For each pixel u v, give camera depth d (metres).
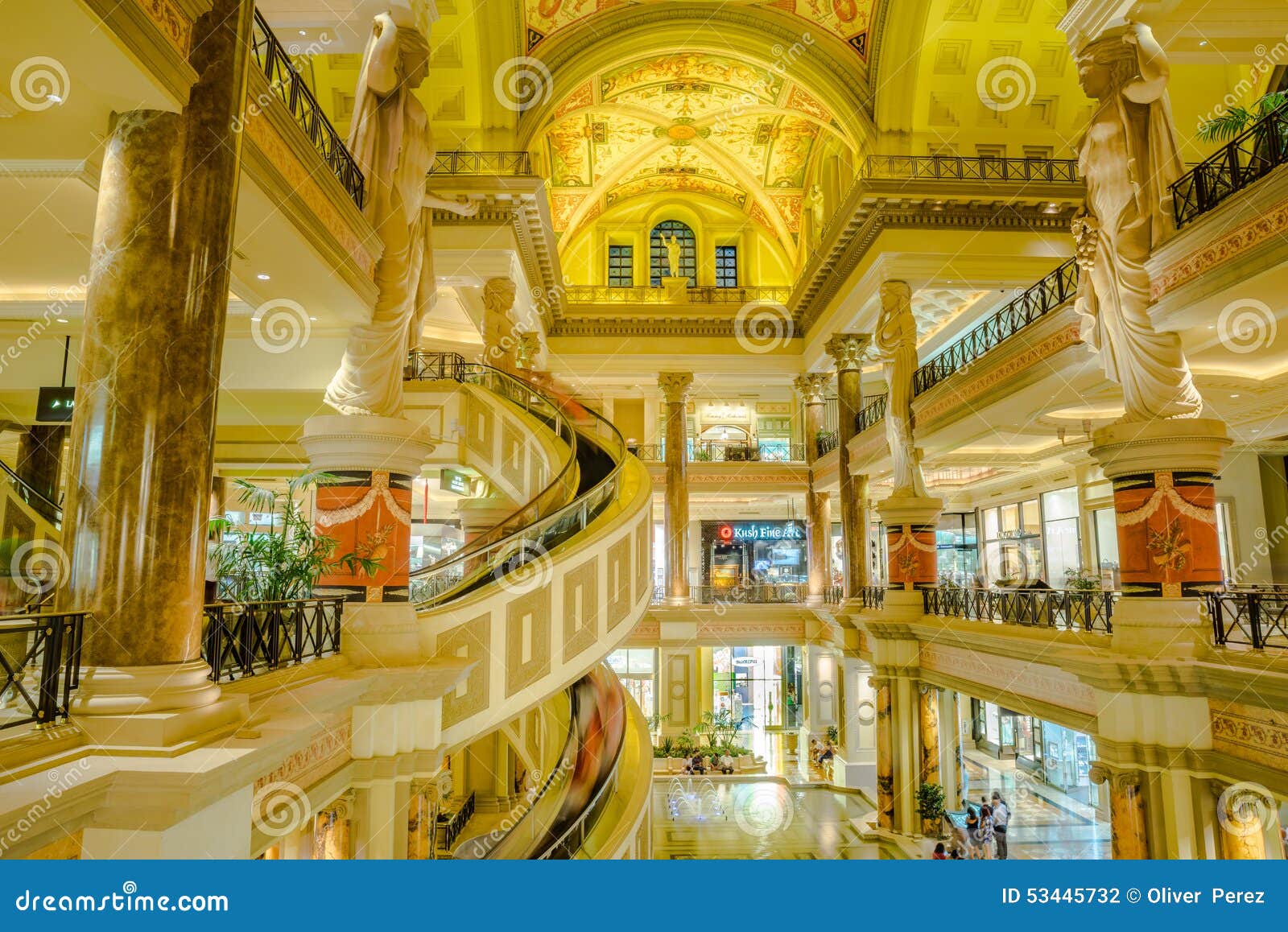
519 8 15.25
